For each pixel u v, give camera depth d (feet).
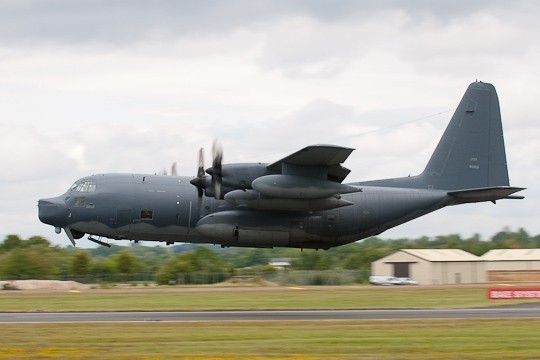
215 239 285.23
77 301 274.16
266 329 191.01
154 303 265.54
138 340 171.42
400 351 157.99
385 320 212.84
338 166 265.54
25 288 354.74
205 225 280.51
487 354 155.12
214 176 271.49
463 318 218.79
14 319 213.46
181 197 282.15
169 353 154.61
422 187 304.71
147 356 151.12
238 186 270.87
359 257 589.32
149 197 281.54
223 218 280.10
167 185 284.61
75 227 283.18
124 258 503.20
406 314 231.09
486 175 309.63
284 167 265.34
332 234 291.79
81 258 485.97
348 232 293.02
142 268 509.76
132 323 202.49
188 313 232.12
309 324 201.77
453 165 307.99
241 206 277.44
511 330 190.19
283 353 155.12
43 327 194.08
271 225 283.59
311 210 279.28
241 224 281.33
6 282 363.35
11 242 553.23
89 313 230.89
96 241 293.64
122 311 237.45
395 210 295.48
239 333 183.21
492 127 312.09
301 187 264.11
